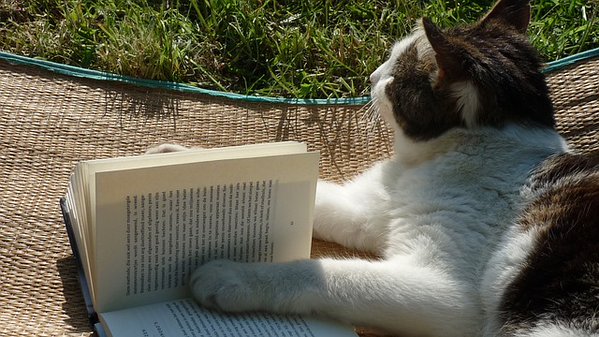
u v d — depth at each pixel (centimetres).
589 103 107
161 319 75
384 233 89
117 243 74
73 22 125
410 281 77
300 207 80
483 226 80
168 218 76
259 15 127
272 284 76
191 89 112
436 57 82
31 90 108
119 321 75
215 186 76
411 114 88
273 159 77
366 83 121
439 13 128
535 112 87
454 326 76
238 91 123
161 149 90
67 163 100
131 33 122
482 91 83
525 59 89
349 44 124
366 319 77
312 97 119
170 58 120
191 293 78
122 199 73
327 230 92
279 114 111
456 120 86
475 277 78
